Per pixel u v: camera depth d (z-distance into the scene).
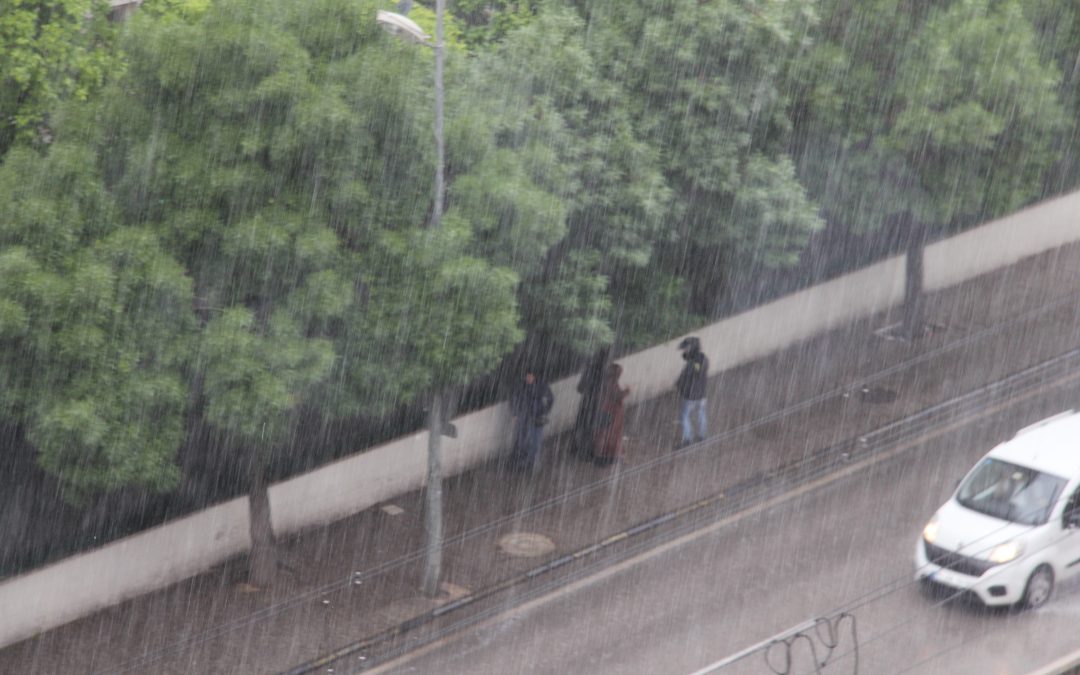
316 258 26.61
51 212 25.25
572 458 36.56
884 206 38.00
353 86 26.86
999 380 39.47
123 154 26.81
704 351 39.69
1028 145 37.28
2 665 28.69
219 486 33.72
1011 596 28.44
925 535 29.86
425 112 27.70
